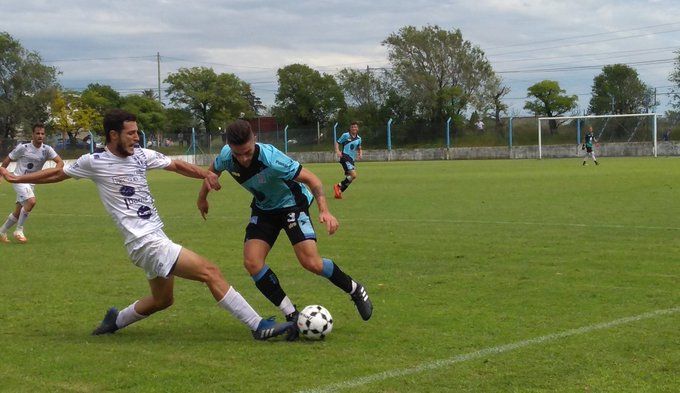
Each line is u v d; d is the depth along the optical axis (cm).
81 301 775
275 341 605
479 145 5409
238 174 627
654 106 5816
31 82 6412
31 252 1126
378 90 6519
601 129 4975
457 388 480
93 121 6594
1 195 2472
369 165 4428
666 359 534
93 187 2936
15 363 553
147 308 630
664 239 1107
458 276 867
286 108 6769
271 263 978
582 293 759
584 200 1733
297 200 644
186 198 2164
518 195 1923
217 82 7419
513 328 627
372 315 687
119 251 1127
